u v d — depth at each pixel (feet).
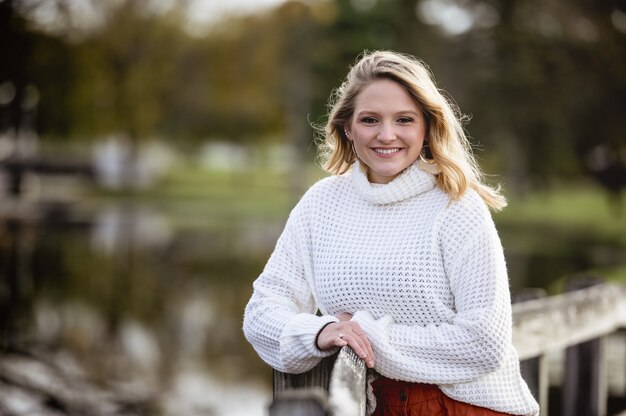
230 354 33.40
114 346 33.91
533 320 13.08
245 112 171.01
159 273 56.54
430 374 8.77
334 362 8.29
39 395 25.88
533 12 103.30
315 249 9.68
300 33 158.71
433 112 9.21
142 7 146.10
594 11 97.86
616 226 96.99
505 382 9.09
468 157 9.84
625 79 96.89
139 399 26.00
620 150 101.24
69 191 128.57
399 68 9.21
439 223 9.04
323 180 10.09
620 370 23.97
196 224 95.20
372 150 9.32
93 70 134.92
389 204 9.40
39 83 115.03
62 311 41.37
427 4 122.42
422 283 8.98
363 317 8.93
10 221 85.51
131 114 148.77
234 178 183.01
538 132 102.89
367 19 143.64
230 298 47.34
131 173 146.51
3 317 39.11
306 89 157.99
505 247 72.69
